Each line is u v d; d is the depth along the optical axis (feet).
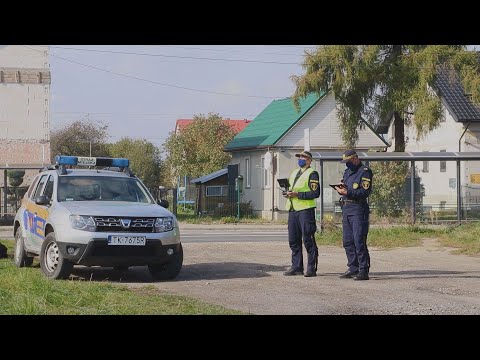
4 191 118.32
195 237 83.35
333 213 86.38
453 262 50.19
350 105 130.82
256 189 147.43
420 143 159.74
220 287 35.96
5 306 27.76
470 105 149.07
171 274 39.11
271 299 32.12
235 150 154.20
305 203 40.75
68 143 199.72
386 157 80.43
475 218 93.45
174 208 129.59
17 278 33.68
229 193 142.82
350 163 39.81
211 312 27.99
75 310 27.55
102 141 205.16
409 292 34.68
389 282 38.42
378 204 94.48
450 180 137.08
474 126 148.25
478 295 33.91
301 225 40.75
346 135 134.10
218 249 60.13
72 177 41.91
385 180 97.60
